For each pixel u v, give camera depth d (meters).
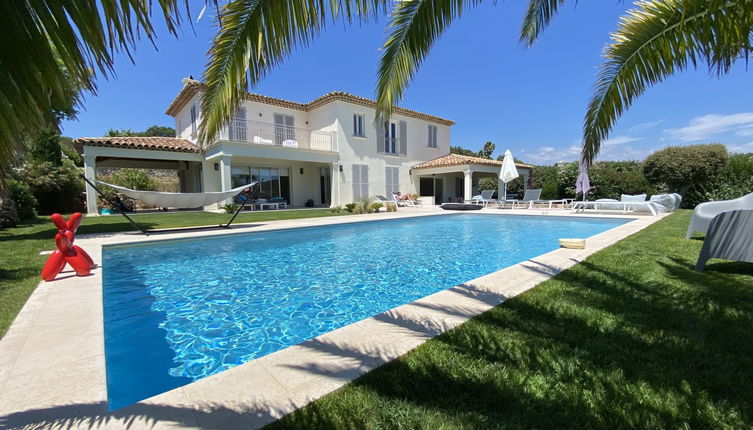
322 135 18.34
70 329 2.62
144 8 1.34
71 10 1.15
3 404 1.62
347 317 3.72
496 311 2.79
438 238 8.98
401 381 1.79
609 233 7.25
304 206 19.44
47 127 1.17
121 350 2.94
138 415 1.52
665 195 12.93
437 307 2.92
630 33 3.79
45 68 1.12
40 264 5.01
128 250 7.04
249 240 8.45
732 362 1.94
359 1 2.46
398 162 20.81
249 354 2.89
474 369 1.90
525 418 1.50
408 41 3.71
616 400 1.61
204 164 15.45
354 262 6.26
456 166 19.16
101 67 1.25
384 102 4.21
